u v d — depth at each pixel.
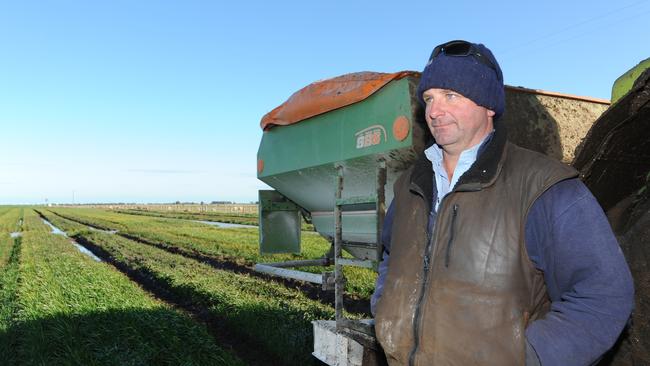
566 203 1.73
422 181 2.12
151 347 6.88
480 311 1.77
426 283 1.93
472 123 1.99
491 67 2.02
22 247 23.94
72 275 13.00
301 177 6.23
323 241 22.16
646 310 2.21
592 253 1.68
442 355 1.83
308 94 5.64
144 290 12.58
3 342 7.46
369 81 4.65
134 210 106.62
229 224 47.62
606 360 2.38
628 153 2.43
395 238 2.18
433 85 2.01
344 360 4.12
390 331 2.02
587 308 1.68
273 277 13.23
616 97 3.13
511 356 1.72
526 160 1.85
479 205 1.84
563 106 4.57
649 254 2.20
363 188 5.11
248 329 7.92
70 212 92.50
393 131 4.41
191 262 16.20
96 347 6.99
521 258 1.79
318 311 8.28
